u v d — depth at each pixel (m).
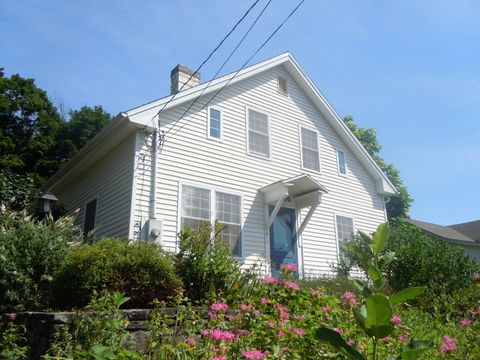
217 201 10.18
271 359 3.03
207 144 10.43
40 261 6.15
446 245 9.53
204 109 10.66
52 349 3.55
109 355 3.00
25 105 24.47
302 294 4.43
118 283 5.00
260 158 11.49
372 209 14.30
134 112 9.21
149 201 9.09
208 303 4.95
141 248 5.54
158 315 3.98
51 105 26.48
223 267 5.77
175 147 9.80
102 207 10.39
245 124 11.48
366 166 14.69
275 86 12.76
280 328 3.34
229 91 11.42
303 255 11.60
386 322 2.07
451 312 5.77
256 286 5.68
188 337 3.42
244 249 10.30
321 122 13.80
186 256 6.02
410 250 9.02
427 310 6.84
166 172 9.49
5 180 14.21
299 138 12.80
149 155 9.41
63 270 5.45
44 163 23.59
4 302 5.86
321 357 3.09
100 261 5.14
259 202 11.06
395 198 29.70
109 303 4.00
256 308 4.06
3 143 22.11
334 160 13.67
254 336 3.25
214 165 10.40
